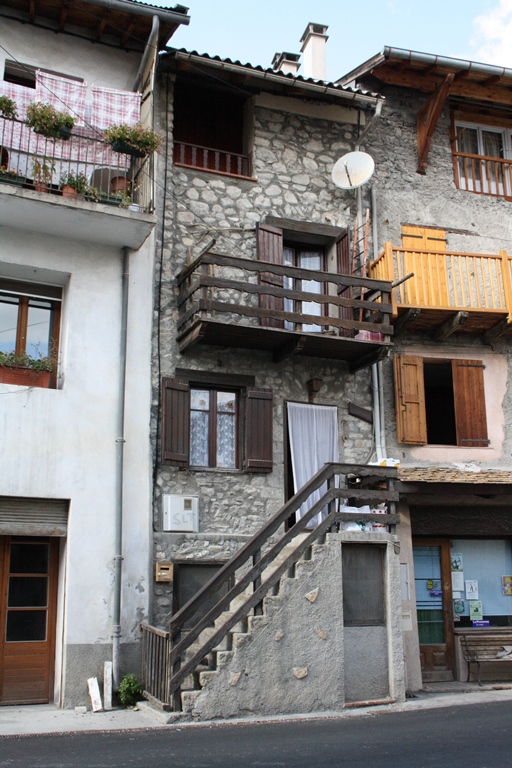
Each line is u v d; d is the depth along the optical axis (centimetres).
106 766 646
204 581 1098
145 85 1166
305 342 1145
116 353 1091
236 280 1205
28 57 1134
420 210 1393
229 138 1319
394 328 1284
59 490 1013
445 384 1546
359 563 1027
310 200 1303
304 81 1255
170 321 1159
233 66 1206
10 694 983
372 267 1284
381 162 1392
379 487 1174
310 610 955
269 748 718
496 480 1174
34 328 1102
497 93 1453
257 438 1171
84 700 967
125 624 1020
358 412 1261
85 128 1116
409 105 1440
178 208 1205
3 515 995
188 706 865
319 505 1009
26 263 1063
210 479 1141
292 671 927
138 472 1077
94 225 1062
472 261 1323
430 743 742
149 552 1059
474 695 1102
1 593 1004
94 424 1052
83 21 1157
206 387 1184
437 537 1298
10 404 1009
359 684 982
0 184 983
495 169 1473
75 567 1002
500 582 1321
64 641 982
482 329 1350
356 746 728
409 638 1172
